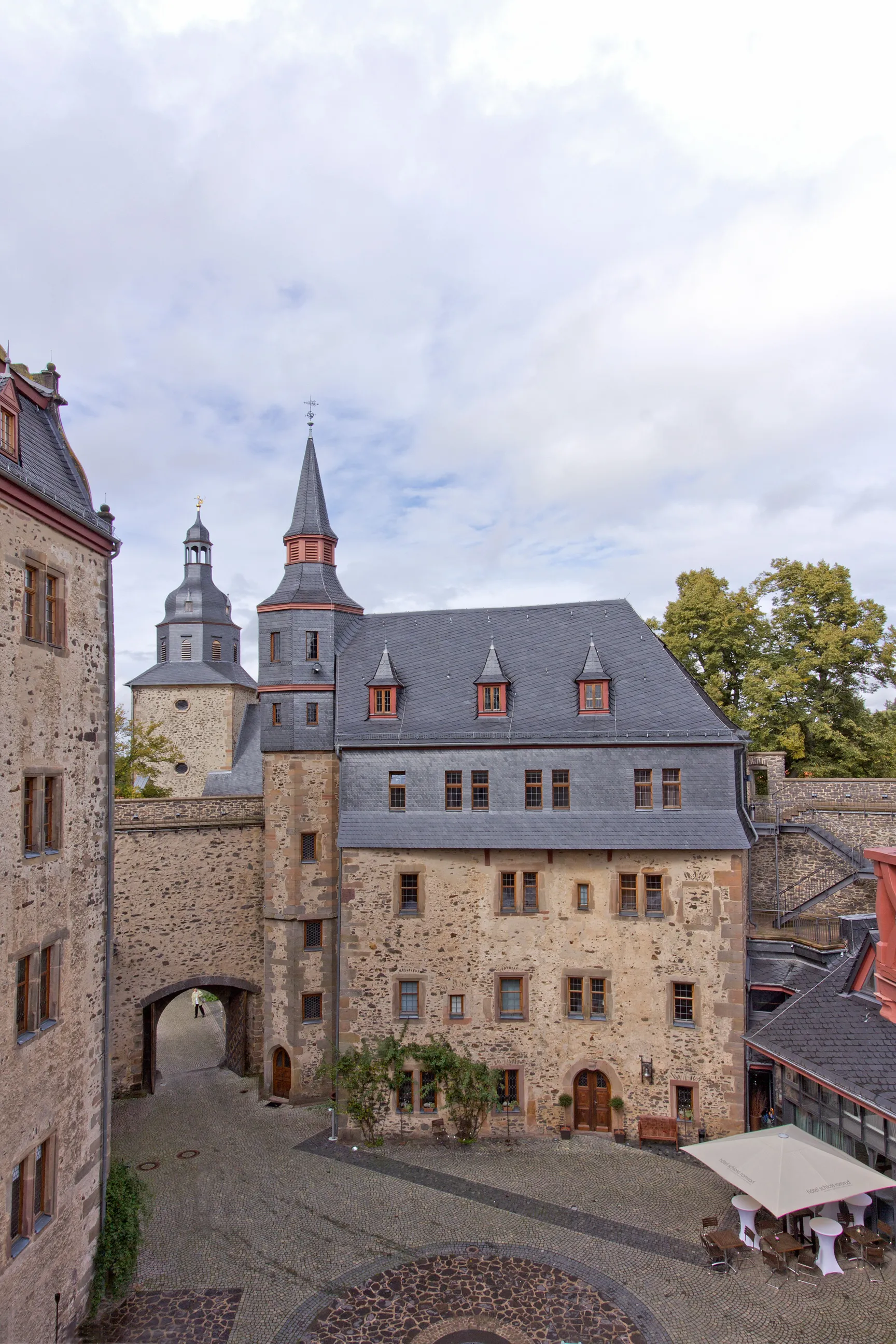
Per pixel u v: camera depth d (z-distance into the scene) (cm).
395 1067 2098
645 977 2088
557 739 2180
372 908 2183
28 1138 1176
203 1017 3347
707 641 3384
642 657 2327
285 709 2353
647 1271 1542
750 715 3241
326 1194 1833
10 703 1148
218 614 4644
